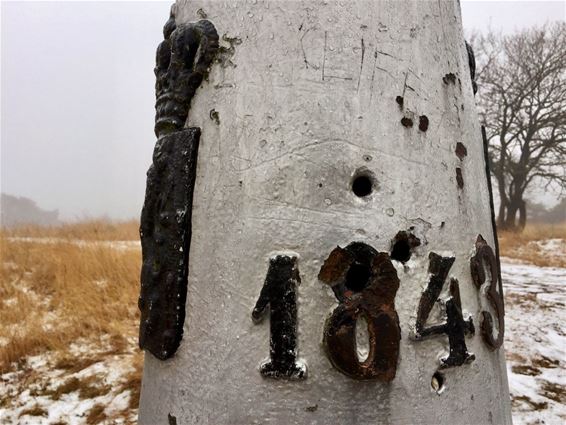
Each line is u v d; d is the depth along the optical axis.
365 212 1.37
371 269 1.33
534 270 9.00
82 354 4.16
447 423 1.41
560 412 3.04
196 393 1.44
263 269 1.37
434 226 1.46
